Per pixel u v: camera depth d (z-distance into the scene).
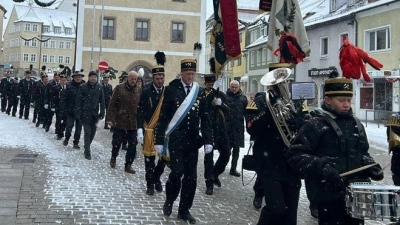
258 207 6.59
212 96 7.54
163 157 5.98
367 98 28.31
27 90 19.67
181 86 5.76
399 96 25.86
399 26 26.14
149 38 35.62
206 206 6.66
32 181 7.70
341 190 3.40
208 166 7.50
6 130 15.12
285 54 5.92
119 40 35.16
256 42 47.66
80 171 8.80
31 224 5.36
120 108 9.08
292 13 7.26
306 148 3.63
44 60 90.81
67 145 12.28
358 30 29.52
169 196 5.92
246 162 4.72
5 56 94.19
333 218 3.70
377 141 17.23
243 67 53.66
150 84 7.33
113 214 5.96
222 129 7.74
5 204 6.17
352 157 3.63
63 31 92.50
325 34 32.94
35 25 90.12
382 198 3.16
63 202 6.45
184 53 36.12
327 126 3.68
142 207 6.39
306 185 3.85
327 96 3.77
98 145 12.99
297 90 5.03
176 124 5.63
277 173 4.40
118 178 8.34
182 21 36.12
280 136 4.43
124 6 35.19
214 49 8.26
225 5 7.84
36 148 11.46
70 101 11.93
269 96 4.52
